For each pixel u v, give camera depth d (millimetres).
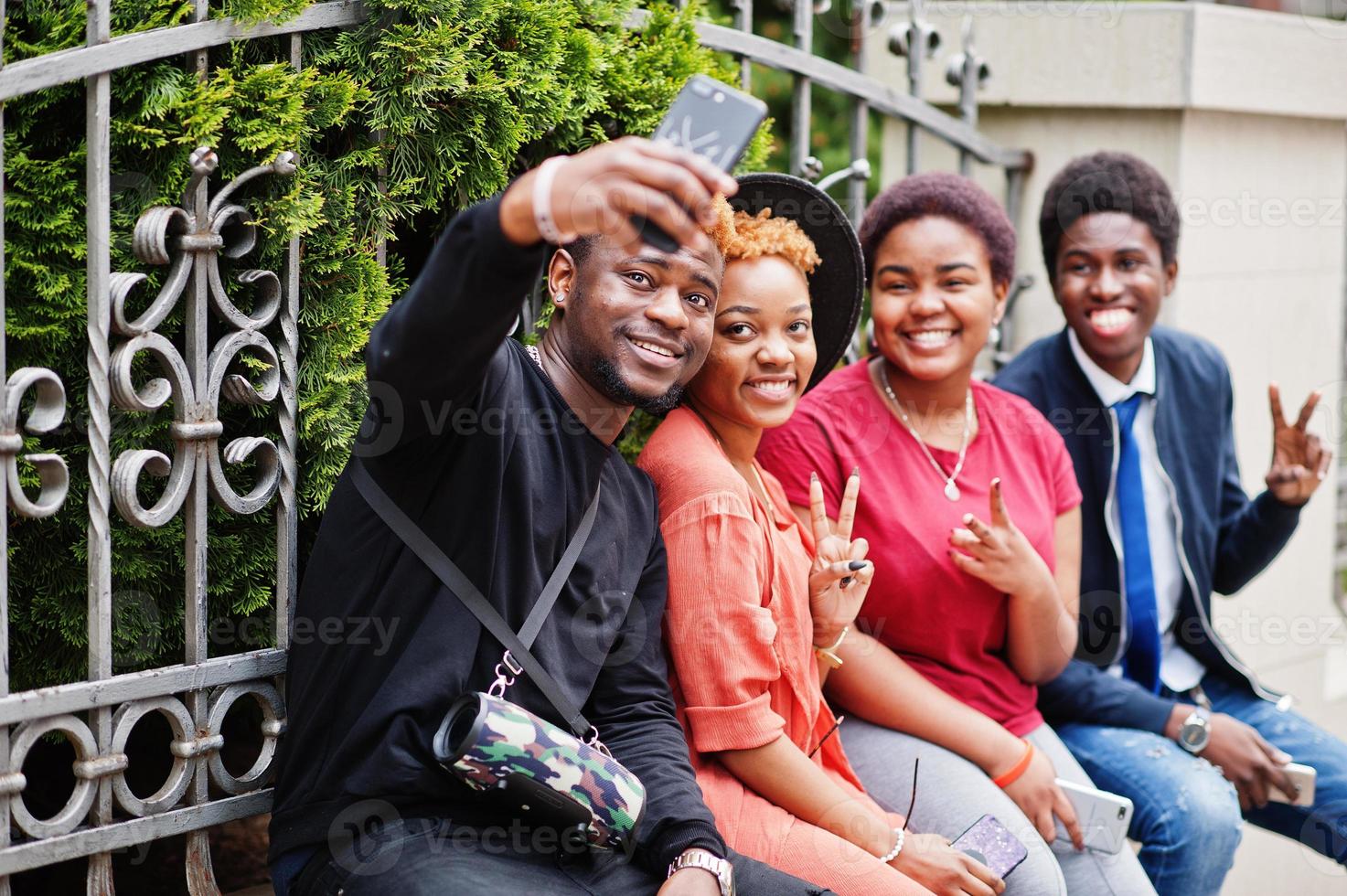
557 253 1907
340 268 1990
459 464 1736
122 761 1753
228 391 1865
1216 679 2961
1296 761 2758
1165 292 2965
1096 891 2346
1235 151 3500
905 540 2381
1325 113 3709
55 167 1711
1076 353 2953
